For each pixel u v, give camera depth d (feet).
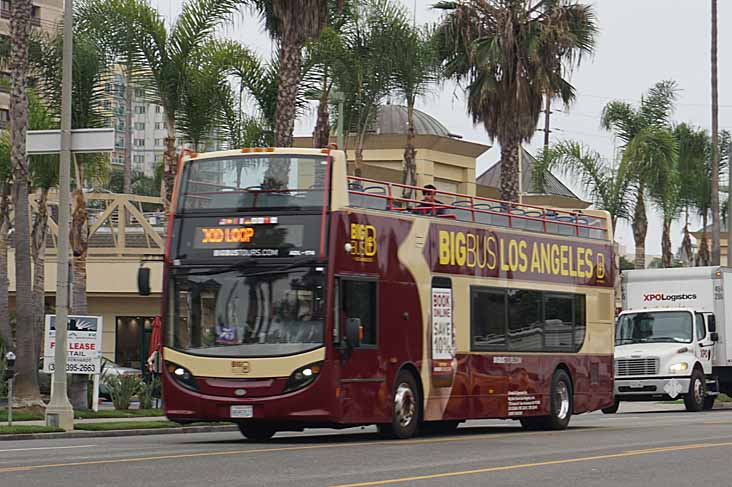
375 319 86.63
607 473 61.11
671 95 219.82
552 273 106.52
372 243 86.79
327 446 79.92
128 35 142.00
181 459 67.62
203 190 86.43
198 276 85.25
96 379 133.18
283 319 83.25
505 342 99.86
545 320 105.09
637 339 154.71
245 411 82.94
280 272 83.76
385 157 223.71
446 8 165.58
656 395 149.89
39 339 168.66
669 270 156.46
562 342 107.04
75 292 143.64
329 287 82.79
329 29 152.35
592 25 164.04
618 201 210.18
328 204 83.92
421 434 98.89
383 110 229.25
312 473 59.72
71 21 106.63
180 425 114.42
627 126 219.41
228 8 144.15
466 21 163.53
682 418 129.39
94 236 224.12
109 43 142.72
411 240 90.63
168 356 84.99
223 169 86.22
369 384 85.81
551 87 162.30
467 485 54.80
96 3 142.82
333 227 83.46
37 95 147.64
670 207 215.92
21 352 125.59
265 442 88.07
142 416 131.03
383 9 158.10
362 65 156.35
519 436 93.40
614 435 93.30
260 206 84.89
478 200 100.37
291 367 82.43
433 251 92.89
